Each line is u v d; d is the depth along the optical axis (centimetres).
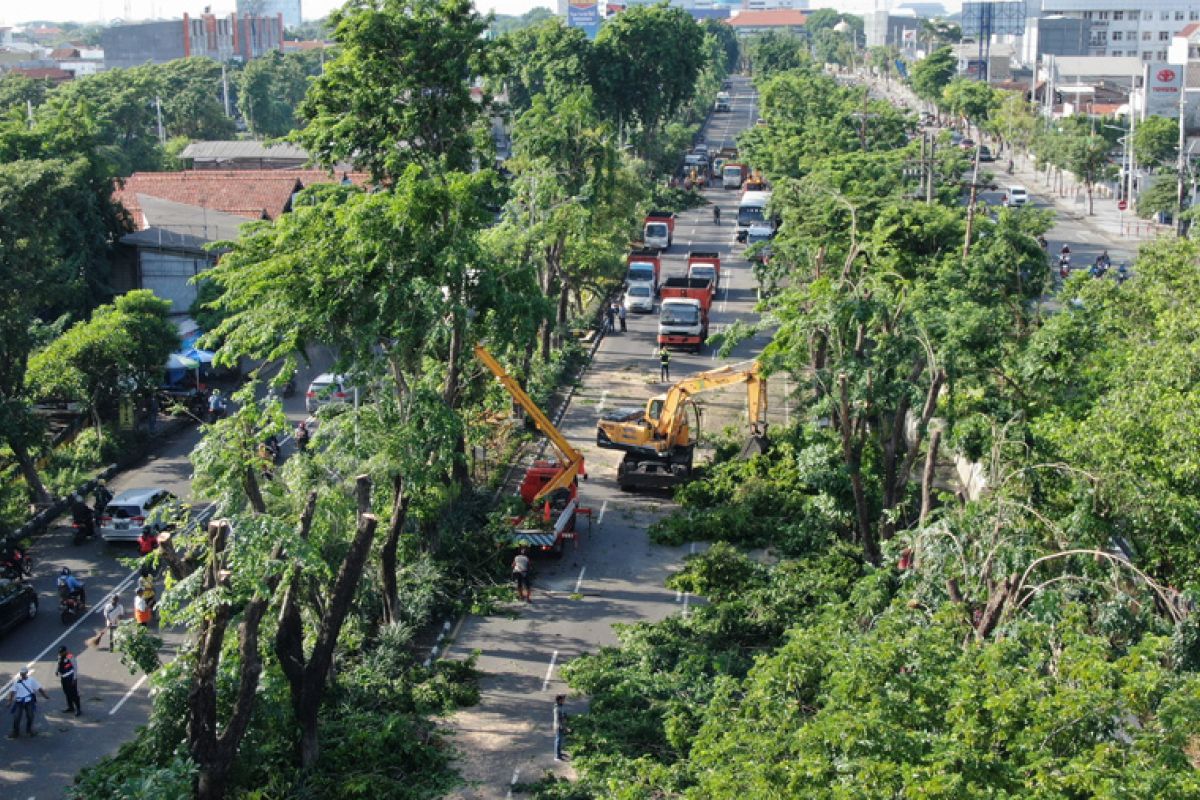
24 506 4925
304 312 3656
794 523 4569
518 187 6266
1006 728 2067
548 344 6725
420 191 3684
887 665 2233
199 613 2664
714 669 3484
